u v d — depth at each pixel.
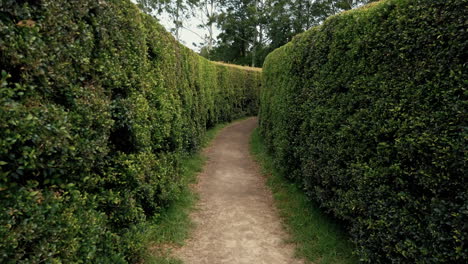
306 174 5.35
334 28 4.63
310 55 5.61
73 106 2.60
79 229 2.51
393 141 3.06
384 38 3.21
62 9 2.49
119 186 3.68
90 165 2.83
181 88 8.16
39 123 1.98
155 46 5.52
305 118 5.66
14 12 1.96
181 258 3.85
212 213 5.40
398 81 2.98
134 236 3.56
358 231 3.64
